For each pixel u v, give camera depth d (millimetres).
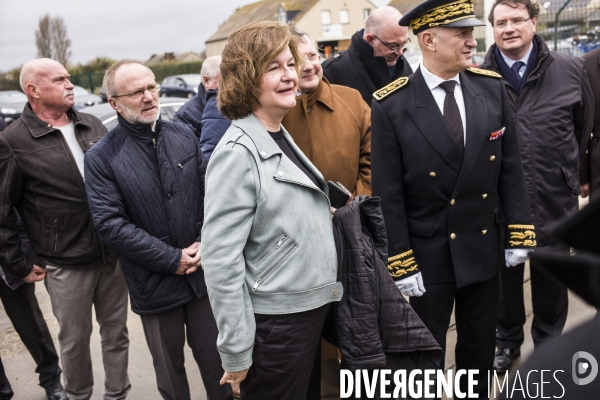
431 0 2436
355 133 3029
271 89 2066
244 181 2004
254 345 2104
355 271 2164
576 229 892
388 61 3773
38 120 3047
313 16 54344
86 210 3039
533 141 3232
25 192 3064
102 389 3576
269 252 2055
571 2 8453
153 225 2719
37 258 3150
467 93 2570
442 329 2723
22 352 4133
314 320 2109
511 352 3436
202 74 4059
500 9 3219
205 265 2037
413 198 2641
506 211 2711
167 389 2818
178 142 2814
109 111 7211
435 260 2639
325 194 2148
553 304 3301
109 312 3172
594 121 3592
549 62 3246
